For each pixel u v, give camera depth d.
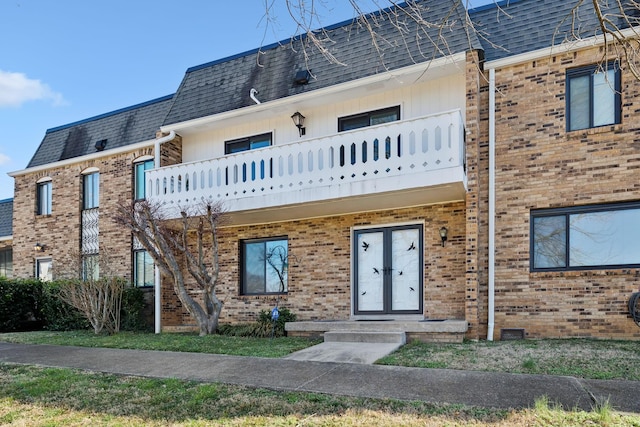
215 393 5.50
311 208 10.77
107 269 13.10
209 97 13.30
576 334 8.77
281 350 8.10
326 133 11.58
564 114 9.23
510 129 9.62
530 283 9.19
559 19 9.77
